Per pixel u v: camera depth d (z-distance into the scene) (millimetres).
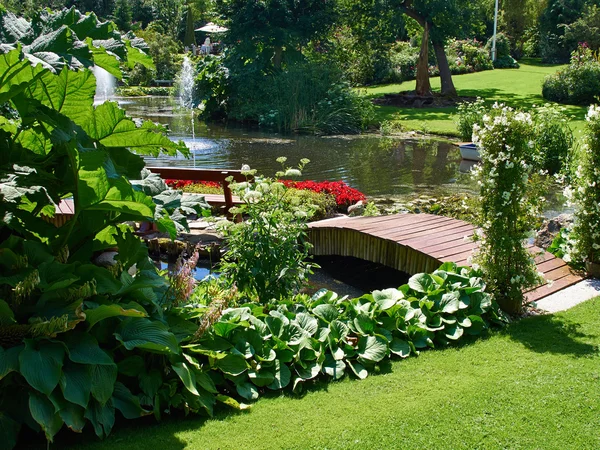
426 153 15328
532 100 23344
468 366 3658
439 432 2879
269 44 23203
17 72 2670
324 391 3312
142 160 3480
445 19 24312
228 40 23359
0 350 2518
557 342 4062
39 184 3080
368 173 12711
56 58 2518
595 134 5516
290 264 4656
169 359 3035
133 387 2990
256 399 3207
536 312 4762
